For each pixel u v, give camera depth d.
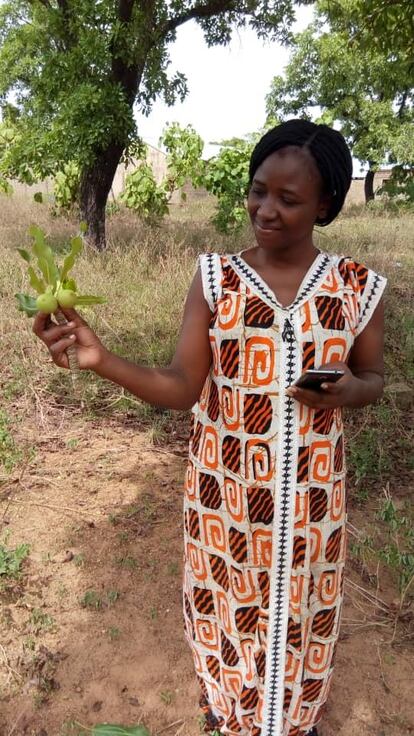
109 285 5.62
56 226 8.98
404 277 6.87
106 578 2.58
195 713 2.04
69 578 2.57
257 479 1.42
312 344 1.35
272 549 1.46
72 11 6.91
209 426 1.47
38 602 2.44
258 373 1.36
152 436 3.67
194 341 1.41
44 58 6.78
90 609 2.43
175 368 1.41
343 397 1.33
